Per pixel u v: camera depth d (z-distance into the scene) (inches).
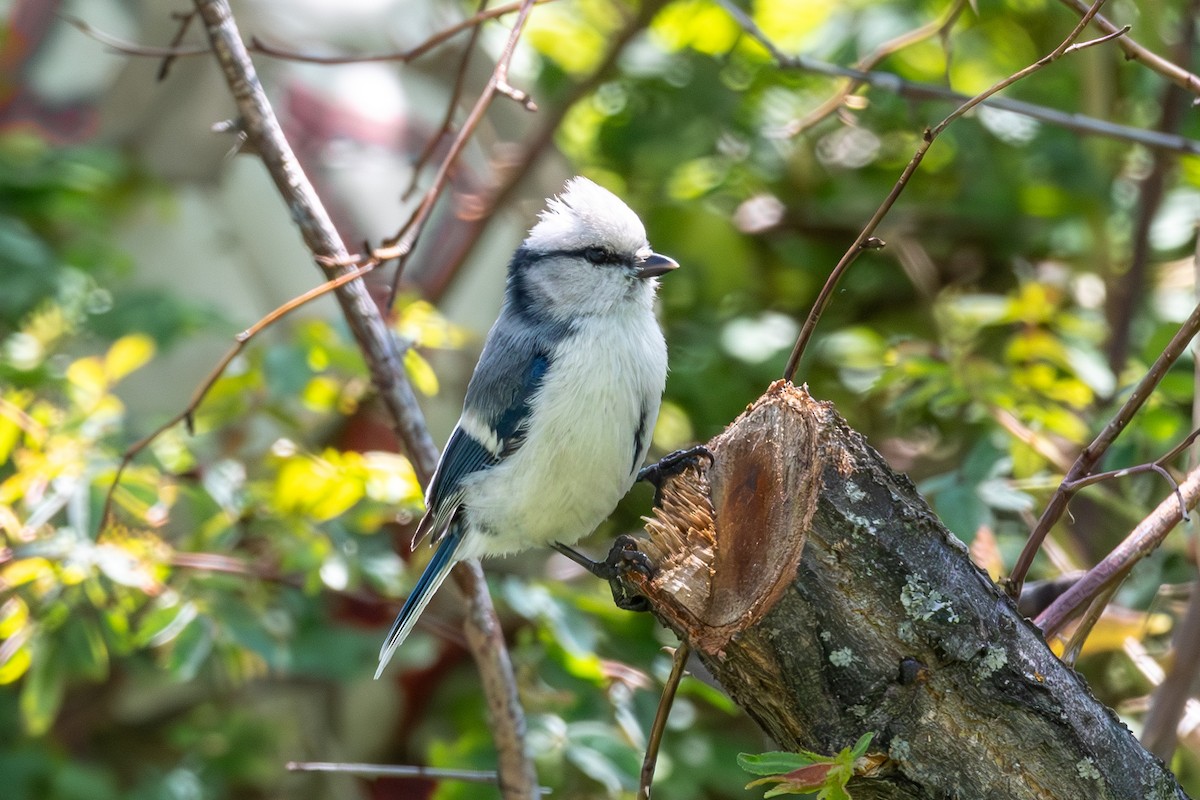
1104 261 316.5
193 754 324.8
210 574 259.4
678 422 350.6
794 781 144.3
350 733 342.3
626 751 251.9
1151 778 158.1
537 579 296.5
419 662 305.9
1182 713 207.0
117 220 346.3
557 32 395.2
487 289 381.7
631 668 271.4
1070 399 275.3
